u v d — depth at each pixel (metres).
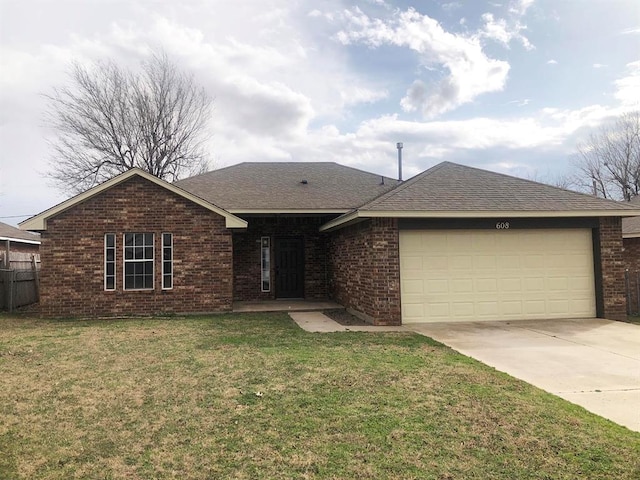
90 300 11.97
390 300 10.37
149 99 29.78
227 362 6.68
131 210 12.24
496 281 10.98
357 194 15.70
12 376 6.01
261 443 3.90
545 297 11.10
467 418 4.41
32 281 16.39
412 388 5.36
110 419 4.48
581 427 4.17
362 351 7.43
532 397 5.02
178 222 12.44
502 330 9.51
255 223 15.71
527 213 10.48
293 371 6.15
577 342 8.19
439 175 12.42
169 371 6.20
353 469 3.42
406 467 3.45
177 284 12.40
